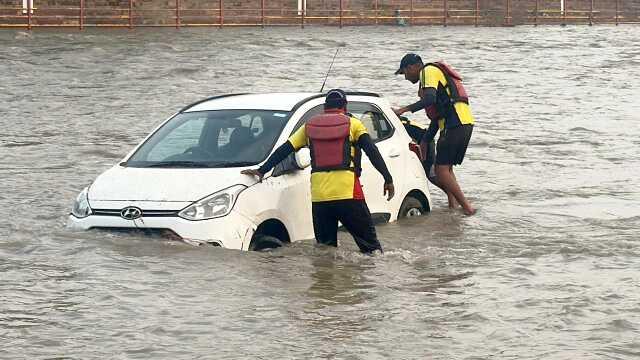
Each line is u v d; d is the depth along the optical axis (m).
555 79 76.38
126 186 24.02
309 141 23.50
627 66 88.44
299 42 105.31
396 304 19.55
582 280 21.48
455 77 29.86
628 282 21.33
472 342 17.28
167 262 22.02
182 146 25.09
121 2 117.56
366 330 17.88
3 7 109.19
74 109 54.81
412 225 27.19
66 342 17.03
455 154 29.59
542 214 29.48
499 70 83.06
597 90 69.25
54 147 41.91
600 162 40.47
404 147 28.02
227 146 24.66
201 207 22.95
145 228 23.23
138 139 44.56
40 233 25.00
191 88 66.19
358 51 98.56
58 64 78.44
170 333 17.58
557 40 120.31
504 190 34.09
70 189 32.81
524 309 19.25
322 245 23.86
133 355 16.42
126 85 67.12
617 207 30.80
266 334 17.58
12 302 19.28
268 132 24.77
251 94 27.45
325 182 23.30
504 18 154.25
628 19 171.75
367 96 27.92
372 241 23.69
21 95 60.66
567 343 17.23
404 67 30.14
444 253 24.03
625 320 18.47
